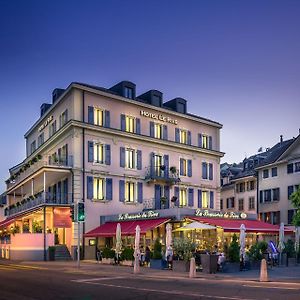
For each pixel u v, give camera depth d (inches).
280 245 1282.0
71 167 1577.3
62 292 631.8
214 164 2050.9
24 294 611.5
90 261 1432.1
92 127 1619.1
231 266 1022.4
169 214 1364.4
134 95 1797.5
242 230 1085.8
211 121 2048.5
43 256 1507.1
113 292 629.0
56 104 1764.3
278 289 661.9
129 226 1408.7
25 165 1866.4
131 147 1744.6
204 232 1378.0
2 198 2613.2
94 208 1606.8
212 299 550.9
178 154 1905.8
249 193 2346.2
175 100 1956.2
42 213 1681.8
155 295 593.9
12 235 1569.9
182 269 1014.4
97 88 1686.8
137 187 1743.4
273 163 2151.8
